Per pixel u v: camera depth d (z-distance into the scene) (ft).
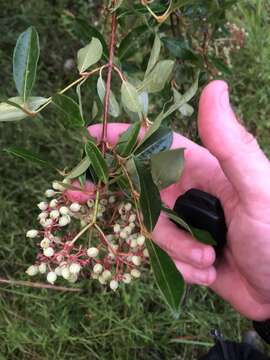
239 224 0.71
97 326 1.36
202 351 1.40
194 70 1.02
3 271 1.39
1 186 1.45
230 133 0.63
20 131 1.49
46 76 1.58
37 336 1.33
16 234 1.42
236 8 1.79
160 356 1.38
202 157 0.80
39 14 1.60
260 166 0.65
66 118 0.58
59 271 0.60
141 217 0.56
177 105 0.60
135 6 0.78
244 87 1.73
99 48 0.64
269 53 1.76
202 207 0.71
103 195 0.61
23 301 1.37
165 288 0.51
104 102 0.64
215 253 0.75
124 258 0.61
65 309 1.36
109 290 1.39
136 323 1.37
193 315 1.40
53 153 1.50
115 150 0.59
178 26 1.00
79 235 0.59
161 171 0.55
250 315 0.87
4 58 1.54
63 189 0.62
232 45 1.63
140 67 1.03
